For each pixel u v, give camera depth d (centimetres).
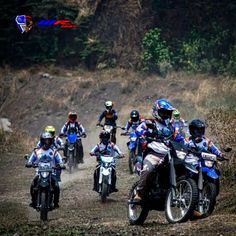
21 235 2397
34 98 10094
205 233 2103
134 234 2217
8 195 4278
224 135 3719
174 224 2344
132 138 4894
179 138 2516
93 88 9994
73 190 4312
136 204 2492
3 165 5866
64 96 9969
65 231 2395
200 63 9988
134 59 10925
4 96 10269
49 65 11062
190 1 11131
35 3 11419
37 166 3216
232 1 10838
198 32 10656
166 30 11050
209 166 2516
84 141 8338
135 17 11394
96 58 11206
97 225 2619
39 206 3117
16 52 11294
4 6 11306
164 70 10188
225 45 10269
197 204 2491
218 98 8688
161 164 2441
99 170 3869
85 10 11706
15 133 7638
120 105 9531
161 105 2497
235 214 2589
